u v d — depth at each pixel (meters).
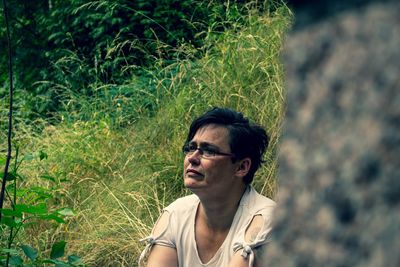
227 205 3.50
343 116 0.95
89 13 10.98
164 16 10.48
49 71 11.31
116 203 6.28
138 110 7.48
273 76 6.44
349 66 0.95
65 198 6.51
